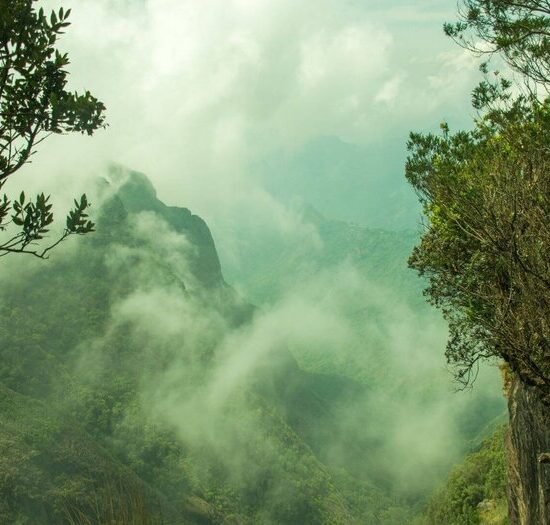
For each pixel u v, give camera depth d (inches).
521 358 279.9
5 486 1711.4
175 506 3132.4
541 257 254.5
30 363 3410.4
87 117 206.1
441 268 433.7
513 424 347.3
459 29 344.2
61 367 3587.6
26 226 194.9
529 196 261.1
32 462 2011.6
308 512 4057.6
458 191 315.0
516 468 351.6
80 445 2431.1
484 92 334.0
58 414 2635.3
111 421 3499.0
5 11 185.6
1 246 192.4
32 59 195.5
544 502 295.9
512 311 277.6
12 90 197.2
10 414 2374.5
